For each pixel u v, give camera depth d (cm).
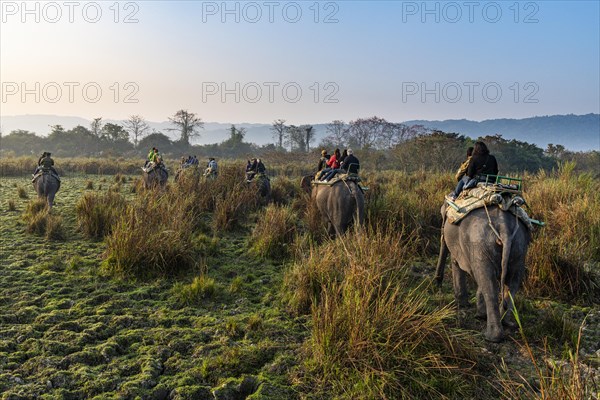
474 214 521
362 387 426
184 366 474
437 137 3800
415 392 428
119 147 9106
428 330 485
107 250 809
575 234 852
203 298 666
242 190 1359
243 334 553
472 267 512
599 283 673
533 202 1081
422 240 904
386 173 2948
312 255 702
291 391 432
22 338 520
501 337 484
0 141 8800
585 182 1266
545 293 680
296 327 570
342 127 10344
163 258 756
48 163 1338
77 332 545
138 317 588
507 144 4612
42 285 695
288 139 10688
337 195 888
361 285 560
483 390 435
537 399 377
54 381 438
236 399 429
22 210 1311
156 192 1212
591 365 473
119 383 438
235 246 967
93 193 1248
